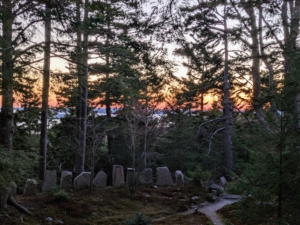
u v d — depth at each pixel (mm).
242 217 4859
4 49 5547
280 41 8727
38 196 7117
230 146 13359
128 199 7461
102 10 6996
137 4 6004
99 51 9055
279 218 4305
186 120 15953
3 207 5777
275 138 4320
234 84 14602
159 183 9258
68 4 6672
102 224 5930
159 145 15297
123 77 9922
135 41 7867
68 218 5984
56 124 17156
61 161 17141
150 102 11062
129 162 16531
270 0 5961
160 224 6059
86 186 8148
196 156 15539
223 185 9961
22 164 5449
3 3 5828
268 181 4367
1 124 6379
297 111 4309
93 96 16016
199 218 6449
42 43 7148
